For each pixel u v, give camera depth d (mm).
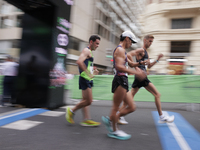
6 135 2709
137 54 3529
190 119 4047
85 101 3197
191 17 14406
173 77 5703
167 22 14953
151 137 2773
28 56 4801
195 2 13867
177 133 2988
